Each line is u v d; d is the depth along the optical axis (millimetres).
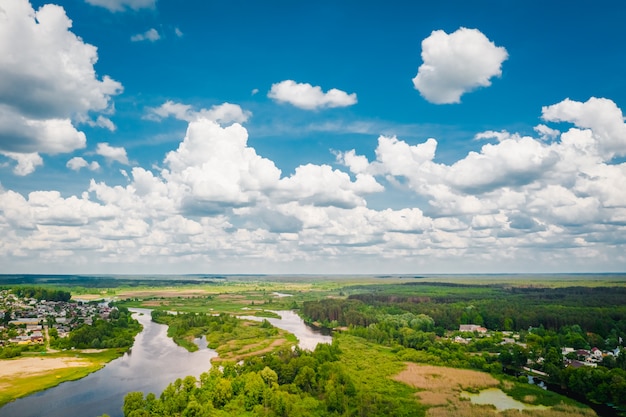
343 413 161125
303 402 169000
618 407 175750
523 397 183875
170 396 164000
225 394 167250
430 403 174500
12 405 181375
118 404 182375
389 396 182125
